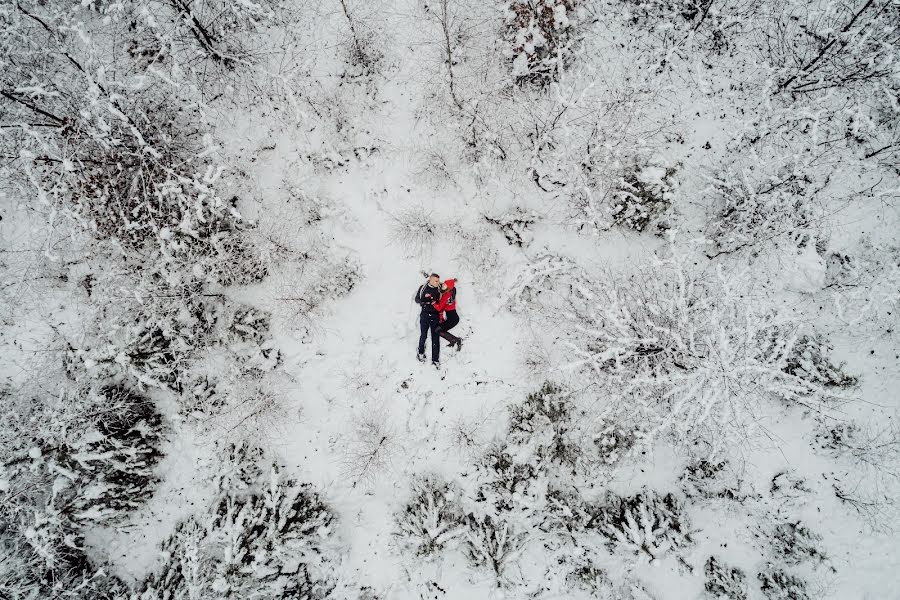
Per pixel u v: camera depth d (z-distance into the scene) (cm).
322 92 902
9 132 772
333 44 895
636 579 914
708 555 917
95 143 789
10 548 838
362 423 902
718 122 909
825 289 901
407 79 905
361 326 923
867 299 893
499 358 913
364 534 916
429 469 912
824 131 880
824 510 910
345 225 912
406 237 902
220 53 838
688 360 759
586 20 893
